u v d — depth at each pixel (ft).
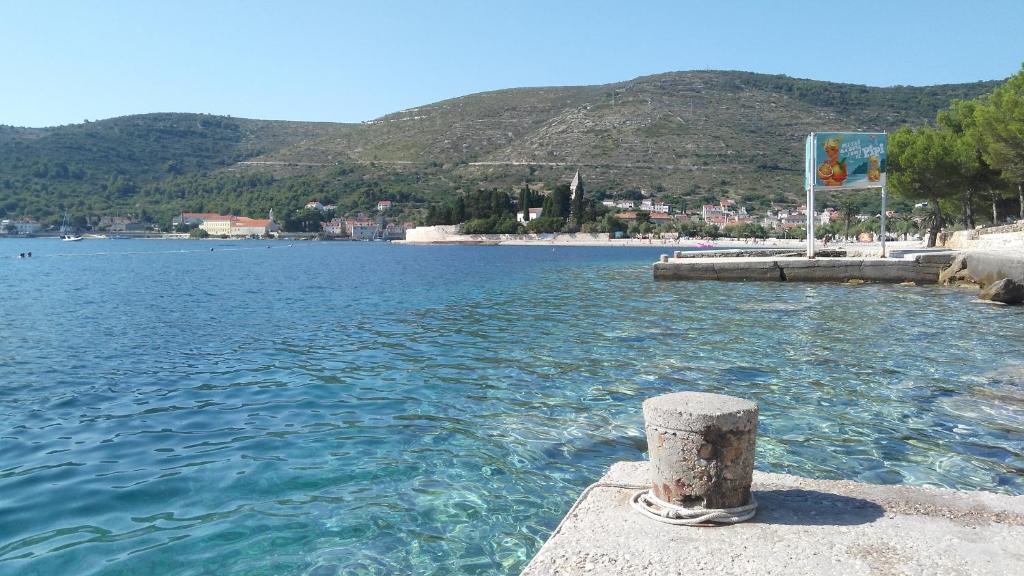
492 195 625.00
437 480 25.34
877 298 90.07
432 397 38.37
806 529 15.83
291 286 128.36
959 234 172.76
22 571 18.35
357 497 23.73
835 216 597.52
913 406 34.99
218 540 20.35
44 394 40.19
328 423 33.30
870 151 118.32
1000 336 57.16
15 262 243.81
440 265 218.38
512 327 67.15
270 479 25.54
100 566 18.69
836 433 30.48
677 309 79.66
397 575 18.29
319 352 54.03
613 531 15.80
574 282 131.44
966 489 23.79
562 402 36.81
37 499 23.67
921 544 14.99
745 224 532.73
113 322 74.59
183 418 34.65
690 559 14.29
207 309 88.02
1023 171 146.20
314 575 18.25
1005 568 13.87
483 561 19.17
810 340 55.98
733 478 16.51
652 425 17.03
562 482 25.09
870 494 18.25
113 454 28.86
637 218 577.43
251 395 39.60
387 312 82.64
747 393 38.09
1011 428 31.01
